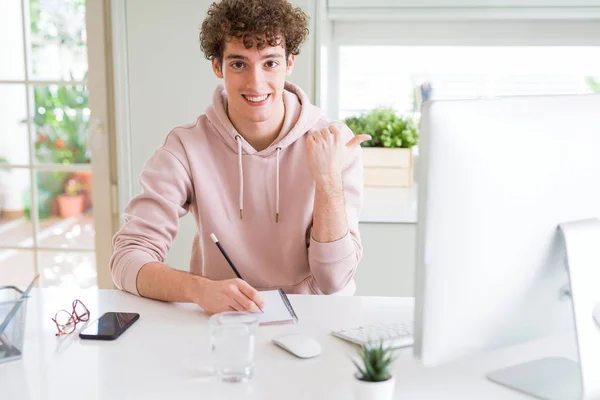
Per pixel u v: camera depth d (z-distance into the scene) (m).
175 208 1.59
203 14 2.42
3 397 0.95
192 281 1.34
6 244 2.84
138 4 2.44
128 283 1.45
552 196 0.93
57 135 2.74
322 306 1.36
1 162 2.79
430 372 1.04
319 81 2.42
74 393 0.96
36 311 1.34
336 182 1.47
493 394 0.96
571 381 0.97
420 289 0.89
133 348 1.14
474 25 2.85
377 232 2.39
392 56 2.93
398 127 2.84
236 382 0.99
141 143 2.53
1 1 2.68
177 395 0.95
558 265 0.95
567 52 2.85
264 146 1.66
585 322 0.91
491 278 0.91
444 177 0.86
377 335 1.15
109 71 2.60
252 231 1.64
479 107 0.88
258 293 1.29
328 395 0.95
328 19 2.69
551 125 0.93
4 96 2.74
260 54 1.50
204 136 1.65
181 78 2.47
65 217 2.79
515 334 0.95
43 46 2.68
